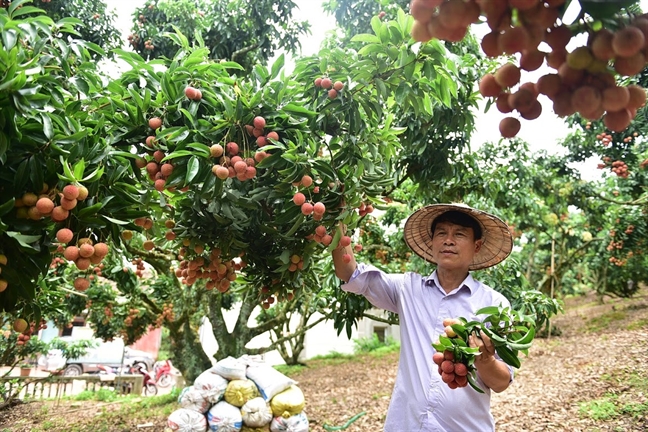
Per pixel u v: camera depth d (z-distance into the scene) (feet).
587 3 2.65
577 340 31.76
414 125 12.45
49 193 5.40
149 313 26.21
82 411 23.58
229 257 8.20
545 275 41.81
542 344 32.83
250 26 18.80
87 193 5.39
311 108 7.52
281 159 6.64
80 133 5.50
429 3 2.88
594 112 2.70
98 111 6.70
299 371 34.06
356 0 16.87
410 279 8.09
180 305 20.72
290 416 12.09
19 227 5.24
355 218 7.24
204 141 6.70
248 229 8.16
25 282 5.42
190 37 18.62
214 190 6.49
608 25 2.61
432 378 6.93
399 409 7.23
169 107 6.66
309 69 7.47
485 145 22.72
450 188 17.56
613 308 43.42
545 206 35.60
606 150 25.39
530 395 20.30
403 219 20.15
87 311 28.94
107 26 17.75
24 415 22.77
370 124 7.91
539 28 2.70
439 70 7.02
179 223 7.82
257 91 7.04
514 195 24.07
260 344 47.65
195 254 8.22
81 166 5.15
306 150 6.77
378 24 6.57
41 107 5.15
